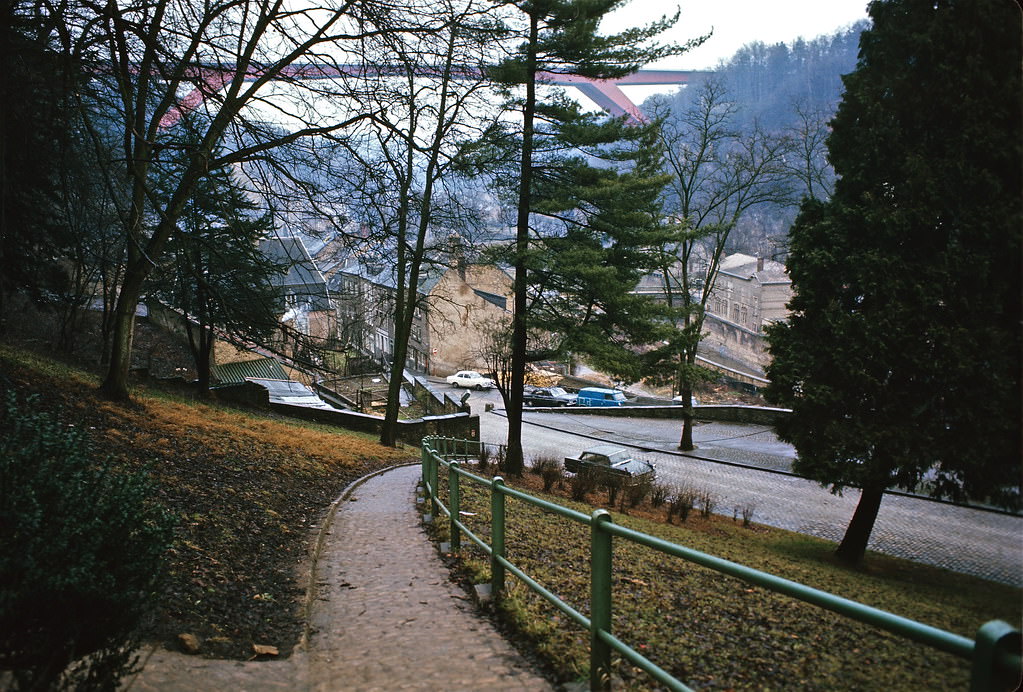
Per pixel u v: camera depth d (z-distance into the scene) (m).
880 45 13.30
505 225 22.69
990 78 11.81
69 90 9.07
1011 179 11.98
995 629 1.78
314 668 4.57
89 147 11.41
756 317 66.31
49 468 3.41
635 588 6.05
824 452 13.85
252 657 4.57
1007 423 11.98
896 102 12.88
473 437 35.06
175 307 24.00
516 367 23.05
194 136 11.73
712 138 29.89
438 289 64.19
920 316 12.45
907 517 19.72
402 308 25.52
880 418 13.17
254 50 12.02
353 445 22.84
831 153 14.49
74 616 3.07
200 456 12.16
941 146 12.60
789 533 18.64
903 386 12.91
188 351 41.03
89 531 3.22
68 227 15.78
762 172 29.39
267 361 46.88
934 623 6.79
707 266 40.94
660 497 20.05
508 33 11.27
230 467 12.03
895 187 13.17
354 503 12.45
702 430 36.81
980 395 12.07
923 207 12.32
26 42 8.96
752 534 17.72
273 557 7.49
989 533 16.34
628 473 23.44
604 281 19.59
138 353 36.78
